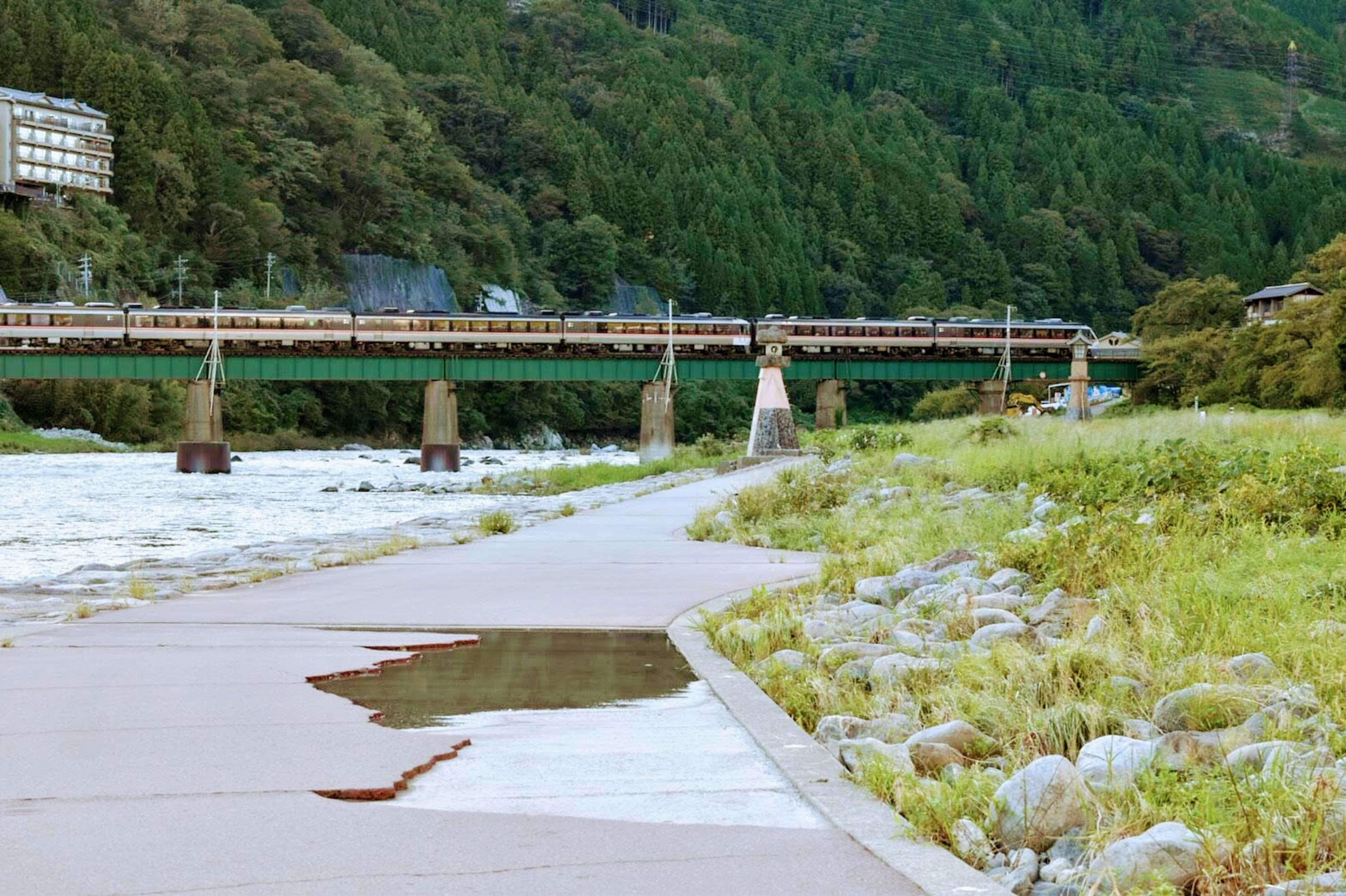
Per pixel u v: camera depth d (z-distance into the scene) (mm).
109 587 19984
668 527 31375
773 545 25438
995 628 12492
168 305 179500
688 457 85375
